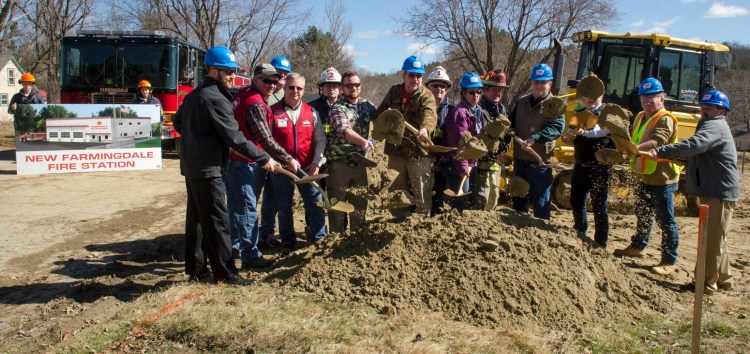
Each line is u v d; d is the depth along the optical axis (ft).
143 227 26.11
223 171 17.17
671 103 32.65
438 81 20.97
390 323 14.53
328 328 14.14
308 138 20.33
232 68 16.57
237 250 20.65
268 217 22.91
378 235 17.99
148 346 13.66
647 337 14.85
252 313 14.82
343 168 20.43
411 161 19.99
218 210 16.99
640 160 19.94
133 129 40.93
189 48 51.08
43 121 39.45
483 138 19.36
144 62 48.67
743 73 117.80
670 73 32.73
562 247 17.90
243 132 19.20
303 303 15.55
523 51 112.06
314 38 139.85
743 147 60.90
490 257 16.56
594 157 20.88
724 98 17.94
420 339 13.84
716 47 33.22
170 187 36.06
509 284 15.90
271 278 17.63
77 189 34.55
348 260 17.35
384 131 18.28
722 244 18.11
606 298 16.75
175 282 18.19
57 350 13.46
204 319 14.47
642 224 21.38
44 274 19.38
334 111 19.81
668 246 19.93
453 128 20.27
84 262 20.76
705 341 14.74
